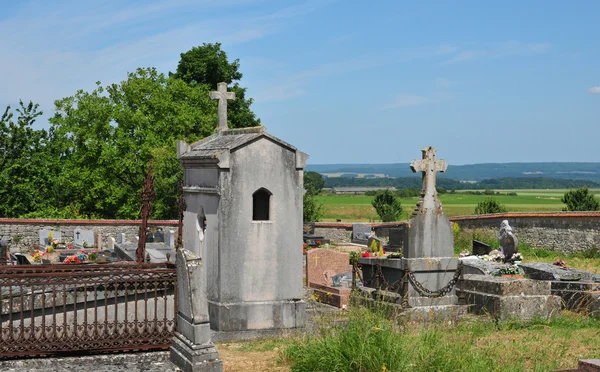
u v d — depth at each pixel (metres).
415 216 17.66
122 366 11.00
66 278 11.56
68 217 44.41
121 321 12.34
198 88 48.78
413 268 17.31
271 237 15.50
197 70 51.56
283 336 14.67
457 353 11.19
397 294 17.16
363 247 39.38
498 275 19.11
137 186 46.56
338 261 24.17
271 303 15.39
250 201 15.36
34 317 11.98
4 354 11.05
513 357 11.77
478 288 17.14
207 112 48.62
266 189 15.46
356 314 12.88
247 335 15.06
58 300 12.12
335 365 10.82
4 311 11.95
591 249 34.00
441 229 17.84
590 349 12.53
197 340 10.68
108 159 45.00
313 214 48.50
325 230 44.78
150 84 46.78
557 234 35.47
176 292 11.70
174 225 38.59
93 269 12.36
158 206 43.06
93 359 11.17
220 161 15.05
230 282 15.20
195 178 16.52
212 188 15.46
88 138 46.09
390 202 61.28
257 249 15.39
